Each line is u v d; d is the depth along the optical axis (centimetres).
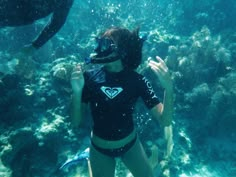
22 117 532
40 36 426
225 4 1145
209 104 692
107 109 250
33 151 493
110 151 264
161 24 1211
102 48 235
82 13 1095
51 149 510
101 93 247
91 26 1081
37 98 588
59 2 411
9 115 527
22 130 480
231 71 761
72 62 721
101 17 1097
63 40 866
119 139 261
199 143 663
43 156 500
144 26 1127
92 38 930
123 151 269
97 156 271
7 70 641
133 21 1072
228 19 1140
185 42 916
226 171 605
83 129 584
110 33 239
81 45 898
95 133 265
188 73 736
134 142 276
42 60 764
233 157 639
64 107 592
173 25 1186
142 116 602
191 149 631
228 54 784
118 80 248
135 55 247
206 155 635
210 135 689
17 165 471
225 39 1020
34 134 500
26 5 414
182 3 1229
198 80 739
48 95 596
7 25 442
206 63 762
